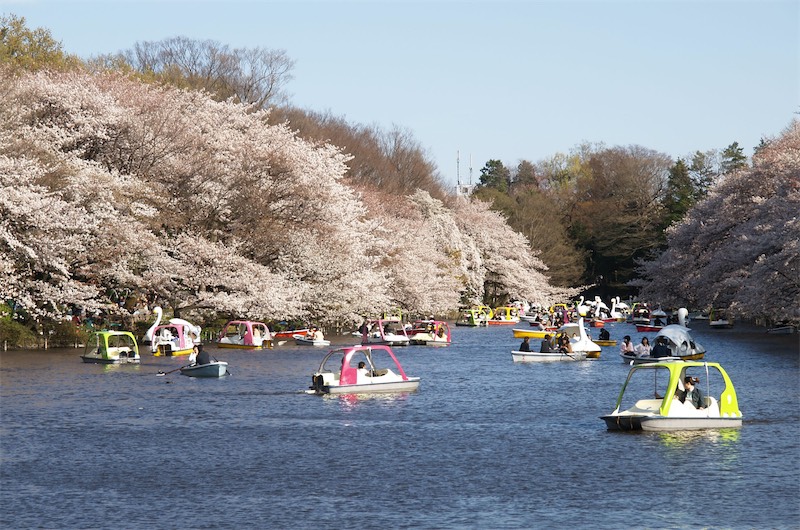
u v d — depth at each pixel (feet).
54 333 253.44
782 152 358.64
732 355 253.85
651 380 198.49
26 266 234.79
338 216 303.48
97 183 235.81
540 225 639.76
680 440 122.42
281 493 95.86
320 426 135.54
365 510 89.40
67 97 257.75
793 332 339.36
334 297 319.27
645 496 93.97
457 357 264.31
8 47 347.36
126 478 102.32
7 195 212.43
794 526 83.82
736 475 102.42
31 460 111.34
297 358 242.99
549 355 253.65
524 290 570.05
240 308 266.57
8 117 239.09
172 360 228.84
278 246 291.79
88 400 159.84
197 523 85.05
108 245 245.65
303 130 486.79
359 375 173.88
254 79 484.33
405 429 133.28
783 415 143.13
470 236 559.38
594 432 130.00
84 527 83.82
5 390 171.22
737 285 322.34
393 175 561.84
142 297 272.31
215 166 277.44
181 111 297.74
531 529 82.99
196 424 136.77
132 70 401.29
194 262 270.87
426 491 96.53
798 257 273.75
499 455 114.21
